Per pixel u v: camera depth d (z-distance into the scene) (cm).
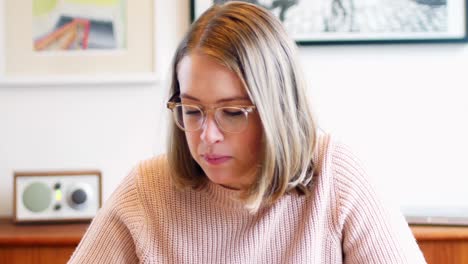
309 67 158
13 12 157
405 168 159
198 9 157
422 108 158
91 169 159
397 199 159
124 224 101
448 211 149
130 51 158
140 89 160
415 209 152
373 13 156
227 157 84
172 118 94
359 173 100
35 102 160
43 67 158
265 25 85
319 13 156
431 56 158
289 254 98
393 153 159
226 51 80
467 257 130
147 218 100
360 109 159
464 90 158
